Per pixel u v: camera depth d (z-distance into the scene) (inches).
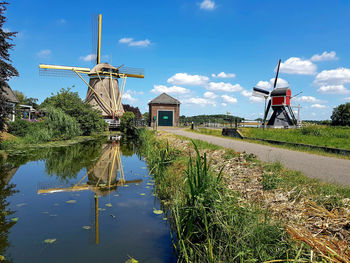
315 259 99.8
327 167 271.9
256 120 1253.1
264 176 204.4
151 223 181.8
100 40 1781.5
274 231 119.5
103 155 523.2
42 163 420.5
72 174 343.9
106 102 1622.8
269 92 1227.9
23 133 742.5
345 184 197.2
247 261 107.7
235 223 130.4
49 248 143.0
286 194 169.6
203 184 151.5
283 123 1172.5
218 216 134.4
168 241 154.8
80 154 529.7
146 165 416.5
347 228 119.6
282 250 108.1
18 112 538.3
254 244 114.0
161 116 1557.6
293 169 249.9
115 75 1675.7
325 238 115.3
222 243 128.0
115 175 340.2
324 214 135.3
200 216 145.4
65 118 846.5
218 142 548.4
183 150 413.7
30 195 246.7
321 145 465.7
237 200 158.4
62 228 170.7
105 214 198.1
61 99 1050.7
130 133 1269.7
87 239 155.1
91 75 1647.4
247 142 565.3
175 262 130.6
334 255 99.8
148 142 612.1
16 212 199.9
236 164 268.7
